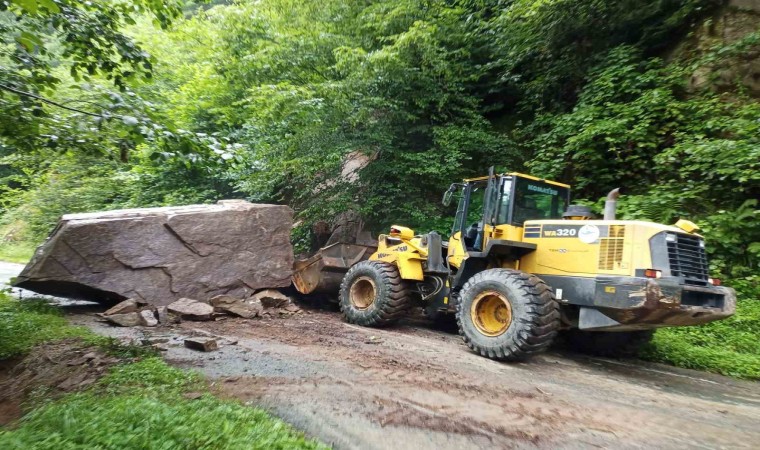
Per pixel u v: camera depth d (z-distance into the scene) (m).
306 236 12.56
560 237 6.14
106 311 7.47
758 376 5.89
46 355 5.25
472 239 7.43
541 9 11.65
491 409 4.13
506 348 5.76
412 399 4.26
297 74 12.01
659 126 9.39
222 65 13.51
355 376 4.86
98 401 3.60
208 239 8.41
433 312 7.72
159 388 4.06
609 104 9.79
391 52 10.34
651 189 9.01
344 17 12.52
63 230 7.47
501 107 12.58
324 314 8.86
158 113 4.97
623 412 4.26
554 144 10.44
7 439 2.88
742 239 7.84
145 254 7.92
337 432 3.46
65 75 10.40
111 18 5.20
